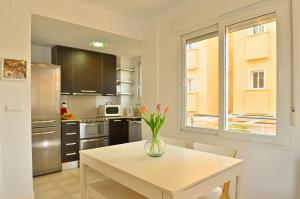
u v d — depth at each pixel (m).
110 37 3.45
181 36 3.02
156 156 1.72
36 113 3.31
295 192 1.94
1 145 2.34
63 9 2.75
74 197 2.60
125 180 1.40
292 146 1.96
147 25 3.48
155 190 1.18
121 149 1.98
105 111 4.64
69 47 4.08
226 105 2.54
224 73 2.53
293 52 1.95
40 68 3.35
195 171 1.38
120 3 2.92
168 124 3.17
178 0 2.84
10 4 2.39
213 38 2.69
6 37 2.37
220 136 2.55
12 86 2.41
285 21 2.00
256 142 2.22
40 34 3.30
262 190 2.16
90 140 4.01
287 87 1.99
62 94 4.07
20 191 2.44
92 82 4.41
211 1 2.58
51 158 3.48
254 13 2.23
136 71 5.24
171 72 3.13
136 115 4.93
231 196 2.02
